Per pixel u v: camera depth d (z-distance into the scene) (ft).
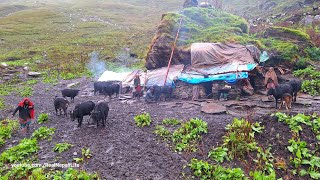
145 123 43.50
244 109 47.75
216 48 62.85
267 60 63.98
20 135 44.21
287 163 31.24
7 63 117.91
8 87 89.71
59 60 129.29
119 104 59.47
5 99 74.18
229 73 56.54
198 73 59.31
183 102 56.08
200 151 34.45
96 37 183.21
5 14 287.07
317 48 70.90
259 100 51.98
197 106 52.24
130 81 71.72
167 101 58.95
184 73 61.26
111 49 148.77
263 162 31.60
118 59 126.62
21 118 43.73
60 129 44.86
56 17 257.75
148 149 36.24
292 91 45.83
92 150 36.68
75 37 184.85
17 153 36.47
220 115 45.24
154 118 46.62
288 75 60.39
